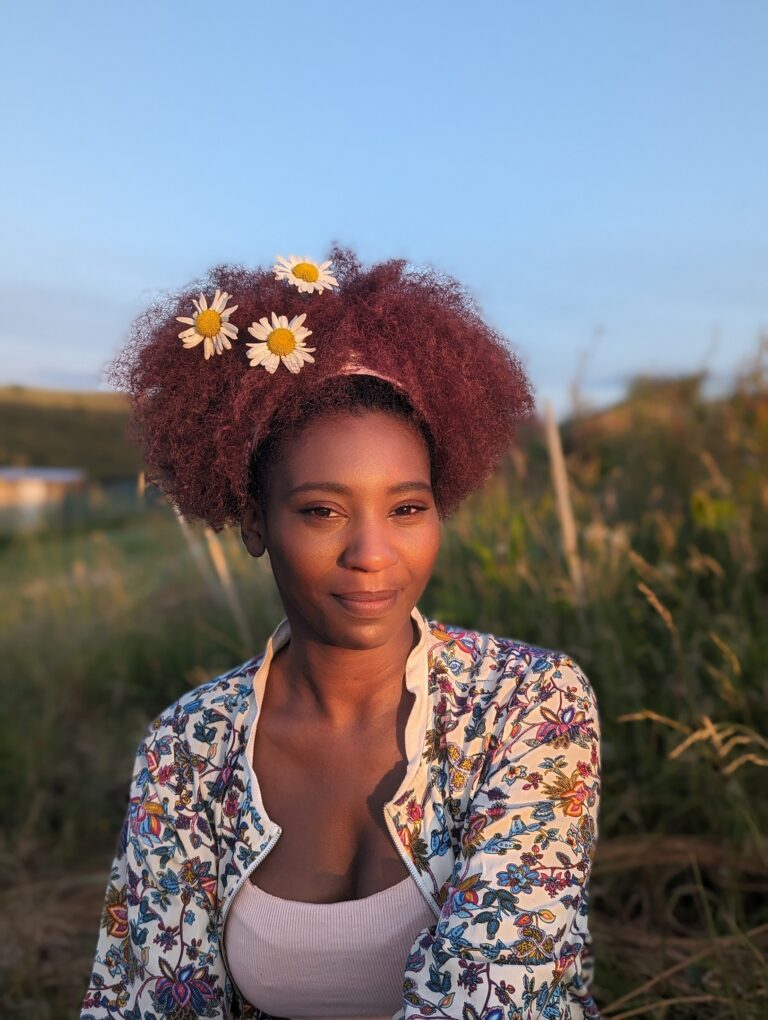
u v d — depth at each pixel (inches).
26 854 152.3
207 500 64.7
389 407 58.0
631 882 116.9
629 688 133.6
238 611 170.6
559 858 54.8
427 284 64.7
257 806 59.7
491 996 51.4
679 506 180.5
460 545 190.5
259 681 62.9
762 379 206.7
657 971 97.2
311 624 58.7
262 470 58.9
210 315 61.1
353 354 57.7
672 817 122.9
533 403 70.5
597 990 94.1
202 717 63.6
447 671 61.4
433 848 57.4
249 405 58.7
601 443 229.0
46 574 314.7
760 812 115.9
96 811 165.3
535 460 235.3
